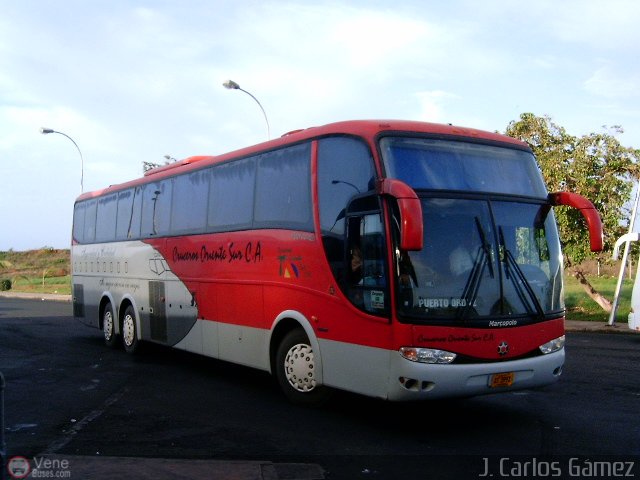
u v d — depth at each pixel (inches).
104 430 302.4
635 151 818.8
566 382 421.7
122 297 574.9
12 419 324.8
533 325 301.0
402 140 304.7
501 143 328.8
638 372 460.1
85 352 580.4
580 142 838.5
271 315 366.3
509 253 303.6
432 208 291.9
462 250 292.5
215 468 240.1
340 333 312.3
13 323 880.3
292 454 263.0
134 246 556.7
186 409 346.9
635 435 292.4
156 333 514.3
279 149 372.8
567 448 272.4
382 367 286.2
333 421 318.3
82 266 680.4
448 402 362.0
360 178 305.3
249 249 390.3
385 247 285.7
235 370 482.0
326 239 325.4
